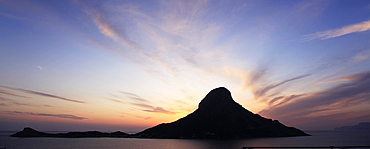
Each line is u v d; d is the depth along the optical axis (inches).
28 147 4980.3
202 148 4623.5
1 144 5821.9
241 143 5679.1
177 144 5629.9
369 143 5570.9
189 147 4837.6
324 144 5265.8
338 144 5255.9
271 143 5639.8
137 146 5221.5
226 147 4712.1
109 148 4763.8
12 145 5516.7
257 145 5088.6
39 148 4781.0
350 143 5620.1
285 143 5595.5
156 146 5137.8
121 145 5516.7
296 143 5644.7
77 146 5270.7
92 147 5029.5
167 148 4717.0
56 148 4781.0
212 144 5492.1
